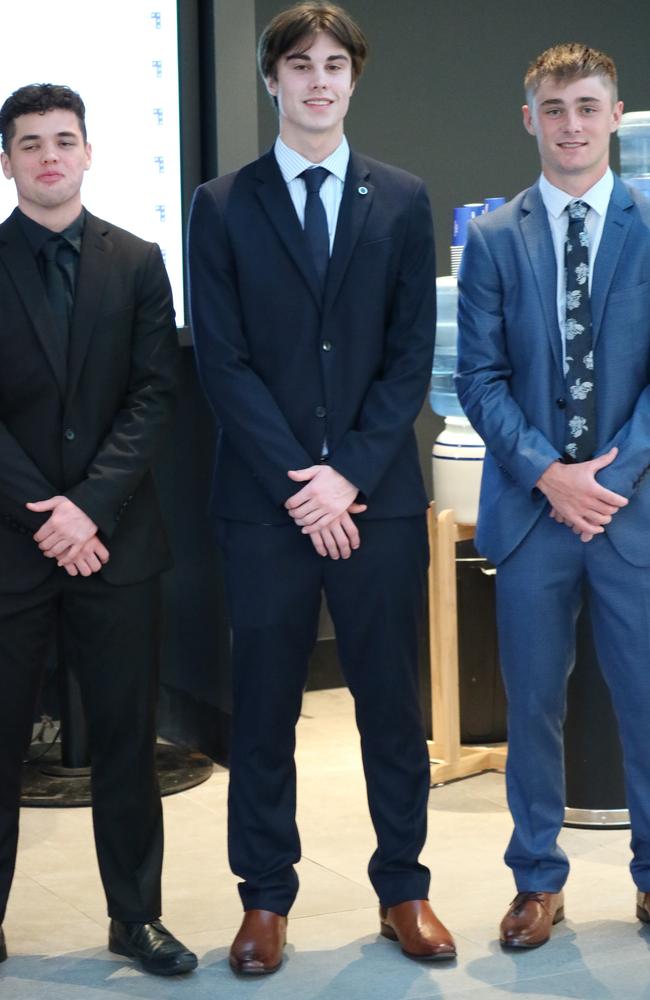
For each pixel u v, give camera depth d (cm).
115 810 297
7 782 296
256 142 429
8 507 284
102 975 296
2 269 286
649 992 282
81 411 288
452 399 425
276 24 284
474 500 420
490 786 418
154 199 421
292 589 292
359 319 290
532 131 307
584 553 303
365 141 514
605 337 300
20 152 281
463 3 524
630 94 558
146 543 294
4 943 304
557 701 310
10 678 290
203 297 293
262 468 286
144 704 296
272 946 295
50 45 404
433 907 329
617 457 296
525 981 288
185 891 344
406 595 296
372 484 285
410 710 300
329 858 363
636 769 311
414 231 293
